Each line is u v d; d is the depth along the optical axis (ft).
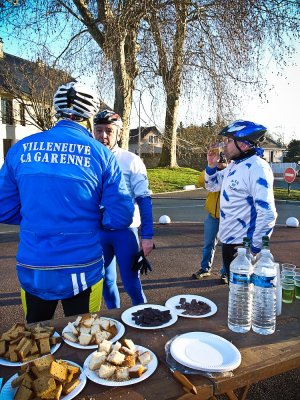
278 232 27.78
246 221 8.79
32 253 5.83
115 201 6.22
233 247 8.99
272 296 5.53
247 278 5.61
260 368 4.53
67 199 5.77
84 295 6.24
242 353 4.90
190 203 47.47
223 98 39.50
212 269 17.92
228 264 9.27
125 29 35.58
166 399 3.98
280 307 6.16
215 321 5.87
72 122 6.19
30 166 5.81
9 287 15.33
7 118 77.56
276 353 4.89
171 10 36.29
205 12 36.52
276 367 4.66
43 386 3.89
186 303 6.44
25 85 58.80
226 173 9.30
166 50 37.01
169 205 45.62
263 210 8.04
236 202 8.76
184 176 72.90
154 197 54.34
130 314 6.06
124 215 6.32
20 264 6.00
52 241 5.78
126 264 9.56
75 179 5.78
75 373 4.30
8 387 4.09
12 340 4.92
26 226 5.90
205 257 16.39
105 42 36.11
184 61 38.63
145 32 36.83
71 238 5.84
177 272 17.40
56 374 4.03
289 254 21.03
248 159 8.63
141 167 9.58
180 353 4.72
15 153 6.06
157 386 4.19
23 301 6.31
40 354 4.77
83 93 6.15
